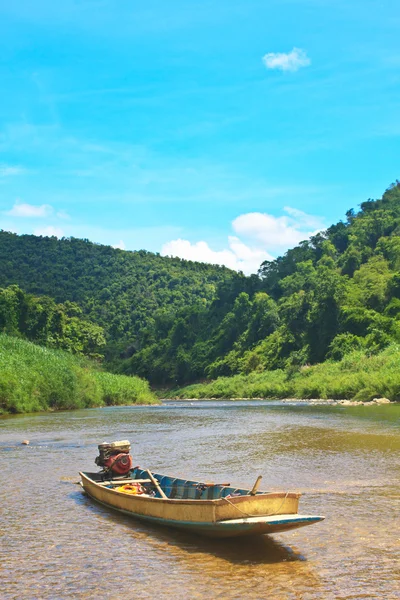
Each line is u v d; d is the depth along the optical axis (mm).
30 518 13547
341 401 58500
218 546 11367
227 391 99500
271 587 9211
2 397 45906
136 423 37906
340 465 19750
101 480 16203
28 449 24719
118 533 12297
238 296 152000
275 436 28844
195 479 17734
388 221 145875
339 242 163250
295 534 11977
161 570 10062
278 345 114125
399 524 12438
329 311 100688
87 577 9758
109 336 189625
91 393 59656
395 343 76250
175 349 149625
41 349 58469
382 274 111938
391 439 25906
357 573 9727
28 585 9414
